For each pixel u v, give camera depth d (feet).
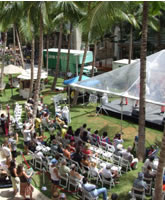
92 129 52.49
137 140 41.22
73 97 70.59
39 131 49.52
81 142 38.01
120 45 128.88
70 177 30.89
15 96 76.64
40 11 47.14
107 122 56.34
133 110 56.59
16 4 49.85
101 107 60.85
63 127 51.08
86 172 34.17
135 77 45.42
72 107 67.26
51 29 88.53
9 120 50.03
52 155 38.32
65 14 65.41
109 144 41.39
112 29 118.83
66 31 104.22
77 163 33.45
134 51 126.62
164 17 99.55
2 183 32.24
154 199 25.14
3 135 48.21
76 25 68.64
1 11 51.44
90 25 38.65
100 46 146.20
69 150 36.47
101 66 129.29
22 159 39.06
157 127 52.24
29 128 43.75
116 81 47.65
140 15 77.51
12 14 50.98
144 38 35.53
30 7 47.65
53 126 48.42
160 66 46.65
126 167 35.68
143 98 37.35
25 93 73.56
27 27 56.59
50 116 58.85
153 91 41.34
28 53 153.28
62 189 31.55
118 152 36.52
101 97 64.95
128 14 71.10
